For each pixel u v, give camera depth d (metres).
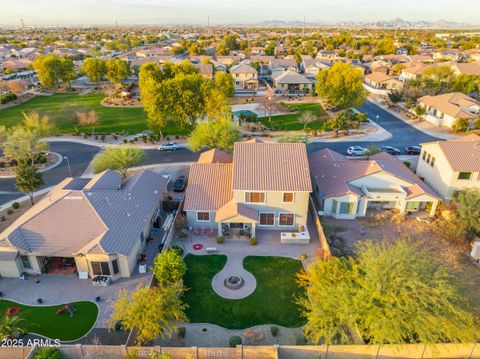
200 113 69.12
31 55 177.12
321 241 37.88
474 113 80.12
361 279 25.38
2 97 96.31
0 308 29.33
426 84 95.75
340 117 72.75
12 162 57.50
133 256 33.72
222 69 133.50
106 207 35.53
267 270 34.28
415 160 60.62
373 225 41.66
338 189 42.88
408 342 25.14
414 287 23.25
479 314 25.34
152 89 66.38
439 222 41.47
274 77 125.69
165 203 44.31
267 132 75.69
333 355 24.47
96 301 30.11
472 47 197.38
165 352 24.03
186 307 29.75
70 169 57.22
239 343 26.00
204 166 43.47
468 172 44.75
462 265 35.12
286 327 28.06
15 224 35.00
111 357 24.42
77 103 100.62
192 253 36.69
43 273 33.25
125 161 49.97
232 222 38.06
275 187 37.84
